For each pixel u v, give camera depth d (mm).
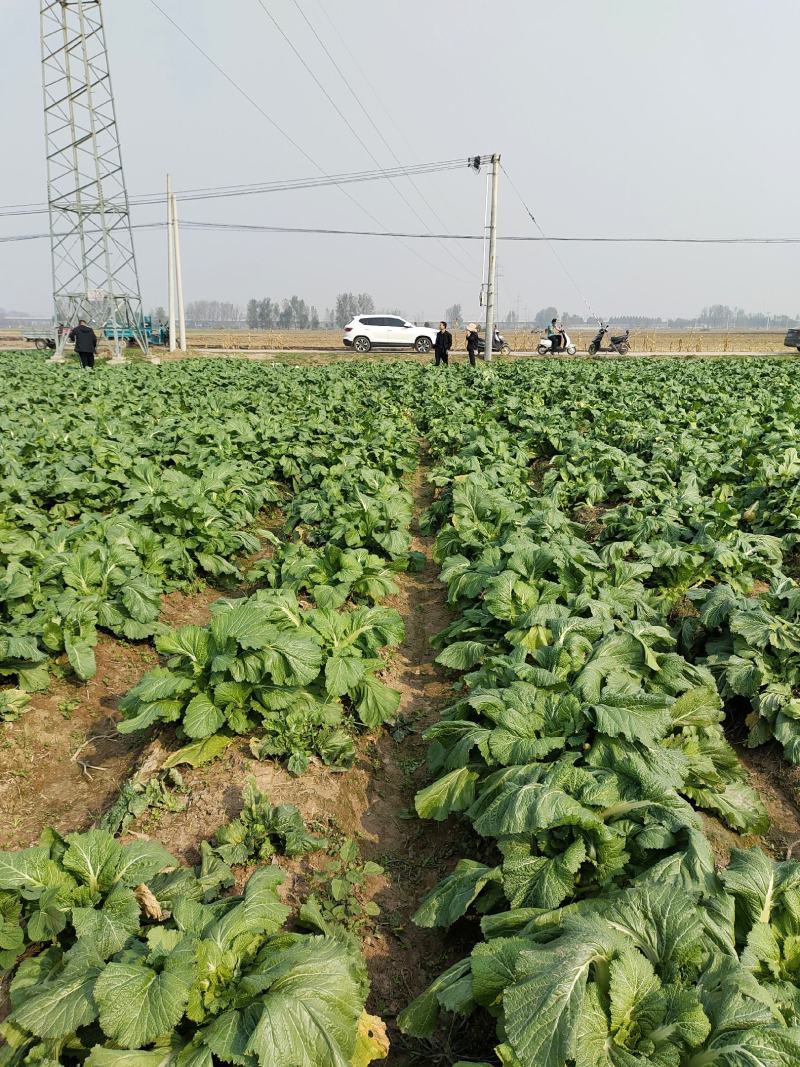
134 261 48156
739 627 6523
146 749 5699
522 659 5824
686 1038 2830
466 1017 3783
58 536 8547
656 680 5684
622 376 28922
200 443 15078
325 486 12016
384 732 6383
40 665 6715
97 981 3129
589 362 39750
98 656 7316
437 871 4922
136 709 5859
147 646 7781
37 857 4043
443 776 5078
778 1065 2617
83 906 3926
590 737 4973
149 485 10961
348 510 10312
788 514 10312
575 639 6031
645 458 14961
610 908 3426
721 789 5172
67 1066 3209
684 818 4207
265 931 3699
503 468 12969
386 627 6766
